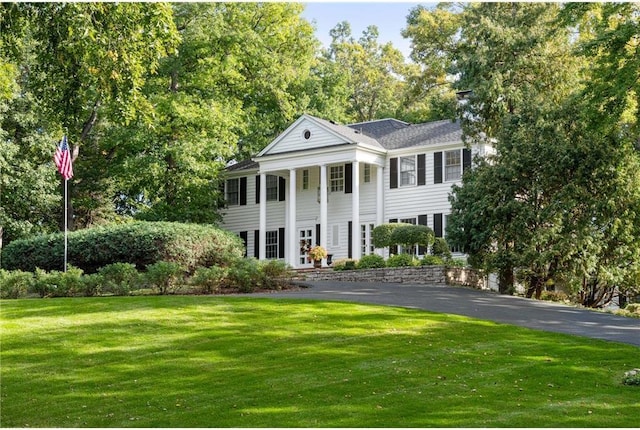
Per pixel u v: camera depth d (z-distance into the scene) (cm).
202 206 4003
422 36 4991
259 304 2033
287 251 3984
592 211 2619
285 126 4431
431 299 2272
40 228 3847
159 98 3684
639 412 1142
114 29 1845
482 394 1240
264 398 1245
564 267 2631
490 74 3148
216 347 1599
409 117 5347
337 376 1363
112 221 4262
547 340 1664
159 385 1349
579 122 2642
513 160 2634
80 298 2147
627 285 2842
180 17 3934
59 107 2056
